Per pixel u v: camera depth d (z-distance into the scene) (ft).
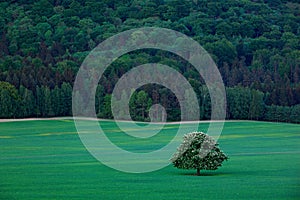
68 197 273.13
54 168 380.78
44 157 453.58
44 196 275.39
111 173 352.90
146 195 276.82
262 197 269.64
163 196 273.33
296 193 278.46
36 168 382.22
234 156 441.27
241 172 347.56
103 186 302.66
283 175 334.03
